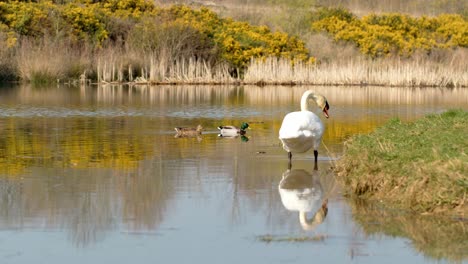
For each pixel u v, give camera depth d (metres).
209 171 15.58
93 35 49.56
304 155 17.52
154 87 41.75
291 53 50.94
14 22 47.41
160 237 10.79
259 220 11.70
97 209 12.30
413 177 12.16
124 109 28.86
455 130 15.77
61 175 15.01
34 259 9.86
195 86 43.03
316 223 11.45
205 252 10.11
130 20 52.81
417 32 60.09
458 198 11.46
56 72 43.41
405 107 31.42
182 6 56.38
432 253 10.00
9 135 21.02
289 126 16.05
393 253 10.02
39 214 11.98
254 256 9.95
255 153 17.94
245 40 51.03
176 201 12.90
